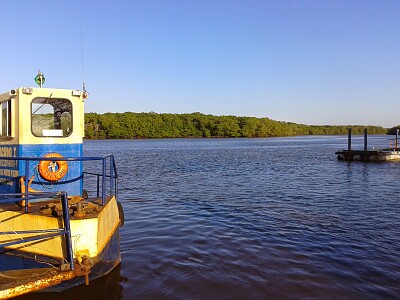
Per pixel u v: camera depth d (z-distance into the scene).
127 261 9.59
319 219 14.61
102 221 7.20
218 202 18.27
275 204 17.78
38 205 7.93
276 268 9.25
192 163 42.28
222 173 31.80
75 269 6.37
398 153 45.09
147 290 7.87
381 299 7.60
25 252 7.00
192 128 177.75
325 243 11.39
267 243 11.33
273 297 7.66
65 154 8.77
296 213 15.73
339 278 8.66
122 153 61.88
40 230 6.46
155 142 127.75
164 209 16.45
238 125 186.38
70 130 8.88
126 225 13.49
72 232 6.60
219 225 13.53
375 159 44.34
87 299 7.06
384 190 22.53
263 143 115.25
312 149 76.31
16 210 7.41
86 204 7.41
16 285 5.87
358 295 7.77
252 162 43.97
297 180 27.23
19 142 8.34
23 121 8.32
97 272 6.92
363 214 15.61
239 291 7.91
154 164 40.84
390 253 10.48
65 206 6.50
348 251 10.63
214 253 10.34
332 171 33.84
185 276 8.67
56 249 6.64
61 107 8.80
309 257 10.09
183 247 10.85
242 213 15.66
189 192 21.45
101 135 153.75
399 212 16.06
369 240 11.75
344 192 21.64
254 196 20.09
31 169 8.44
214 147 86.88
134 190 22.16
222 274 8.83
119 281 8.30
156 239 11.66
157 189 22.59
